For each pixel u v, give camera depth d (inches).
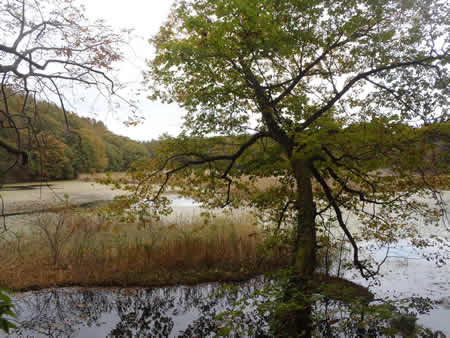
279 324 168.9
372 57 230.5
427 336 172.6
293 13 216.8
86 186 964.6
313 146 171.2
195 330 200.8
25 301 236.2
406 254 344.2
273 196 277.9
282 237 270.5
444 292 242.4
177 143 254.7
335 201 248.2
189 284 272.2
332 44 235.3
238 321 198.4
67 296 246.2
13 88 213.9
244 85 220.4
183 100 243.3
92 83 211.9
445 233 399.9
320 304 202.1
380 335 177.6
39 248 320.8
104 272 286.5
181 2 227.6
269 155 235.0
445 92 201.0
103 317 217.9
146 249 314.5
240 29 184.2
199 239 343.6
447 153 189.8
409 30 215.2
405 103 212.4
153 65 228.1
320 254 327.6
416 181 229.1
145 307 233.1
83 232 362.6
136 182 239.9
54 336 191.8
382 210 273.3
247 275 289.0
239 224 394.0
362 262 253.9
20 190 807.7
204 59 199.5
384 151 186.2
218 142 258.5
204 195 281.3
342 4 215.6
